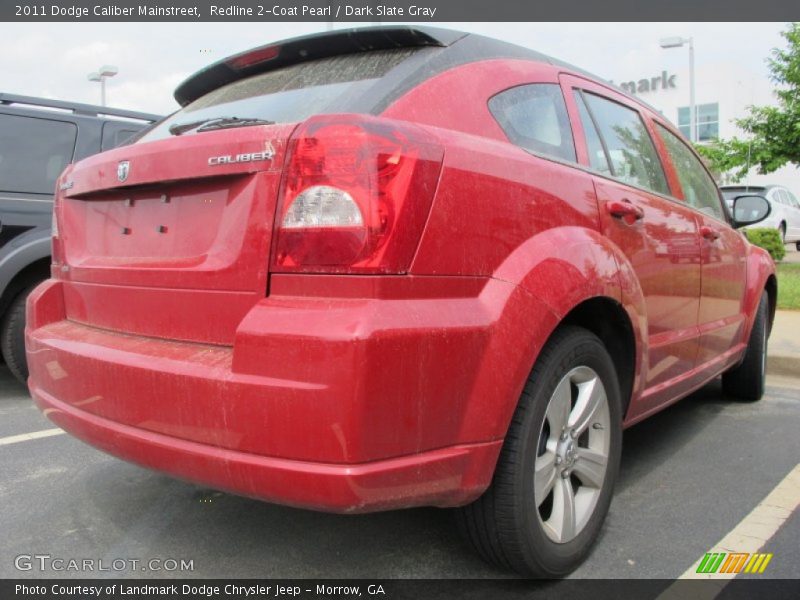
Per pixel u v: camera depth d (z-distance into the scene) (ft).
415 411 5.87
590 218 8.29
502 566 7.47
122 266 7.60
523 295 6.76
